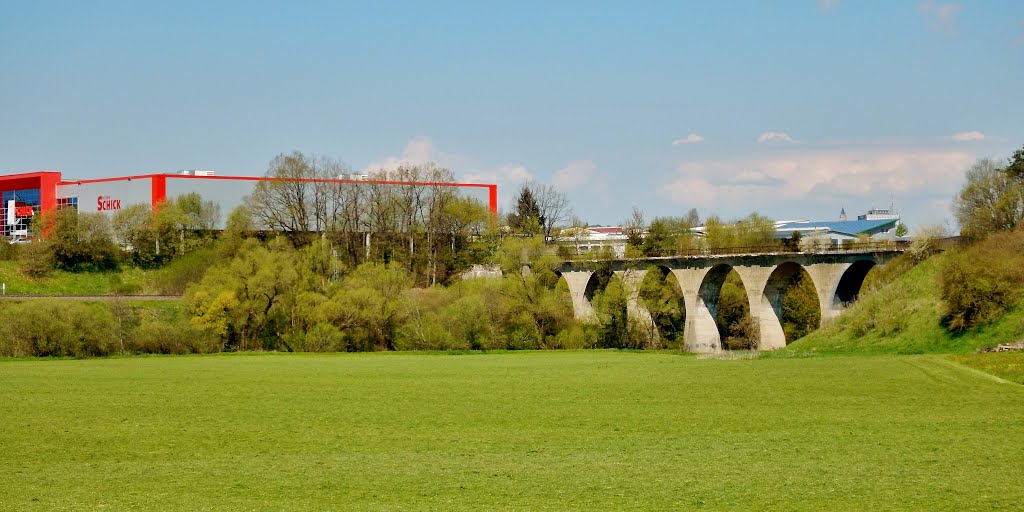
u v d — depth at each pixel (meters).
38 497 36.69
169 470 41.97
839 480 37.12
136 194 185.75
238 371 88.00
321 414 58.88
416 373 84.75
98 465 43.62
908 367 72.12
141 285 159.12
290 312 122.31
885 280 103.44
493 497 35.44
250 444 48.78
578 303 146.25
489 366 92.06
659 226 170.12
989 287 83.56
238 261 121.88
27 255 164.12
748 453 43.31
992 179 114.56
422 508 34.00
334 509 34.03
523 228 181.00
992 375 66.50
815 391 63.19
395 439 49.59
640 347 130.25
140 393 70.31
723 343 140.88
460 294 127.38
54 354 108.25
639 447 45.78
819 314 139.00
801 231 190.00
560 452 44.81
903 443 44.66
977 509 32.56
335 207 176.12
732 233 166.38
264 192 171.12
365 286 122.94
